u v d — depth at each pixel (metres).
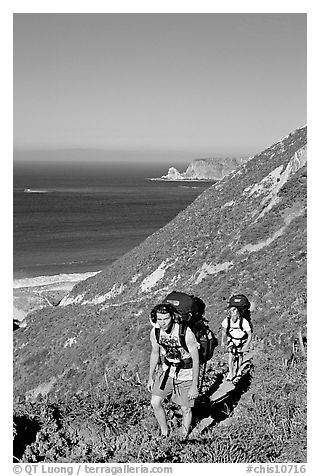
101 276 52.09
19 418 6.97
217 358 10.86
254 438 6.37
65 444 6.57
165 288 38.84
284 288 17.91
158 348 6.31
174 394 6.42
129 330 26.53
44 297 70.94
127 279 45.78
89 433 7.00
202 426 7.06
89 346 29.00
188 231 46.38
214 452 6.14
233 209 44.53
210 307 21.05
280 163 46.81
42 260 97.19
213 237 41.44
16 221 148.50
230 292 22.86
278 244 27.20
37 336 40.72
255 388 8.49
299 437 6.37
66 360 29.81
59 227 140.25
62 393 25.19
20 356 37.56
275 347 10.70
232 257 31.62
